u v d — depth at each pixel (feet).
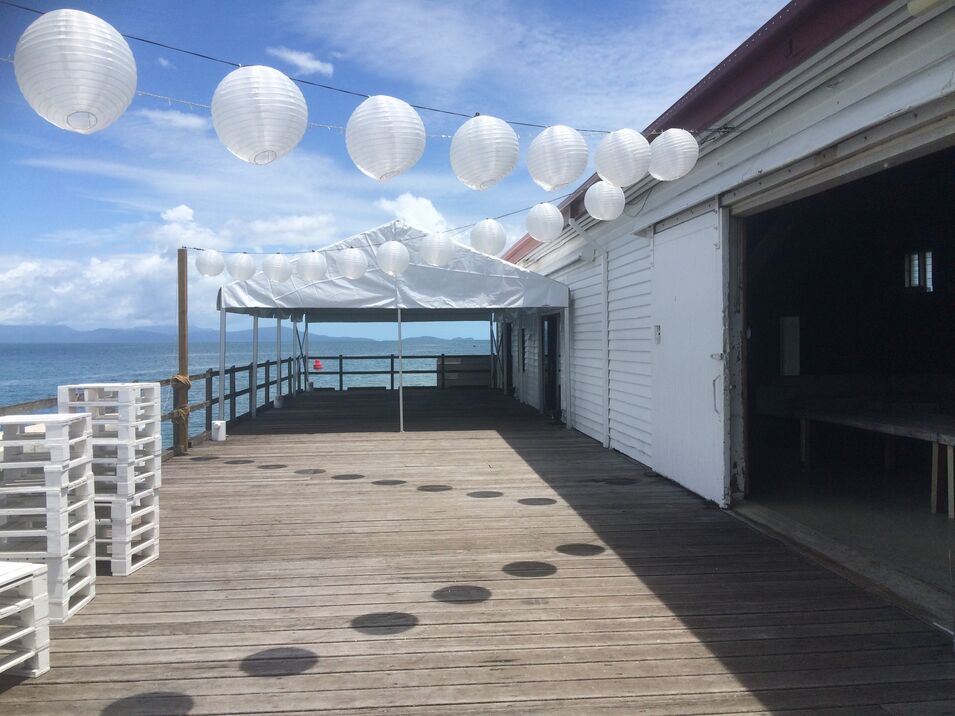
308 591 11.98
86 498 11.41
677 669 8.99
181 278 27.20
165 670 9.04
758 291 29.60
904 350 29.17
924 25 10.20
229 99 8.48
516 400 48.26
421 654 9.48
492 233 18.62
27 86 7.41
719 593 11.70
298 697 8.32
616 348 26.43
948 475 16.31
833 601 11.28
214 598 11.64
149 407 13.74
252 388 38.75
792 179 14.39
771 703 8.12
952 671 8.87
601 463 24.35
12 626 9.12
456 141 10.77
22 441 10.62
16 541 11.21
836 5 11.35
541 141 11.43
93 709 8.04
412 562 13.55
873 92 11.42
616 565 13.23
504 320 53.98
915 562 13.17
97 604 11.39
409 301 32.19
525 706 8.09
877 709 7.98
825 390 28.22
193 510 17.88
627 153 12.59
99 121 7.91
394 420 37.19
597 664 9.14
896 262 29.32
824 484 20.24
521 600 11.47
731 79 14.83
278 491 20.15
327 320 55.88
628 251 24.81
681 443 20.15
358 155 9.78
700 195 18.24
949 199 20.99
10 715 7.91
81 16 7.32
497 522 16.52
